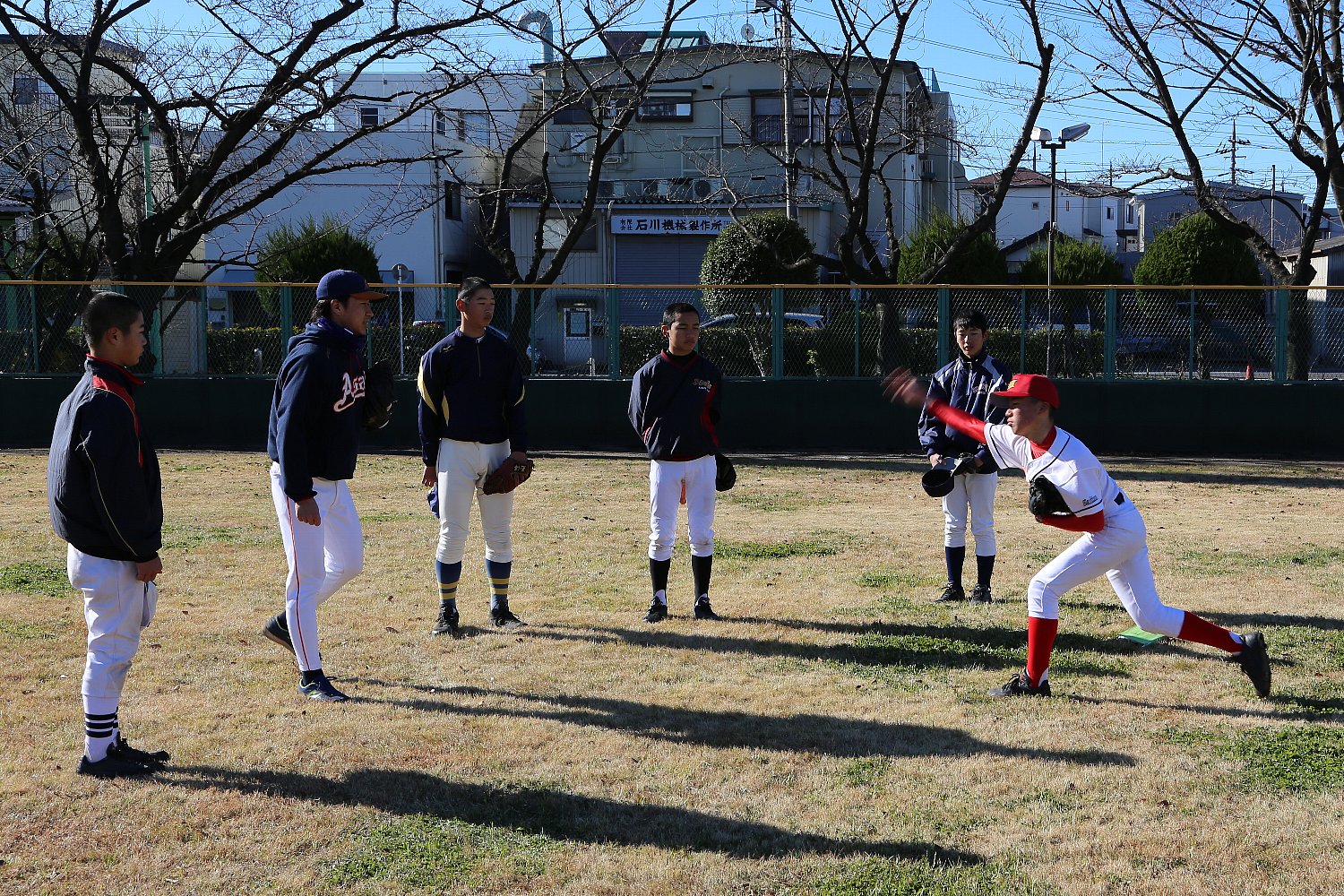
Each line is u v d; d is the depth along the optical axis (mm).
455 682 5207
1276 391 15578
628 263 32812
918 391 5402
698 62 31609
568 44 18375
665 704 4898
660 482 6328
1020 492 11648
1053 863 3416
